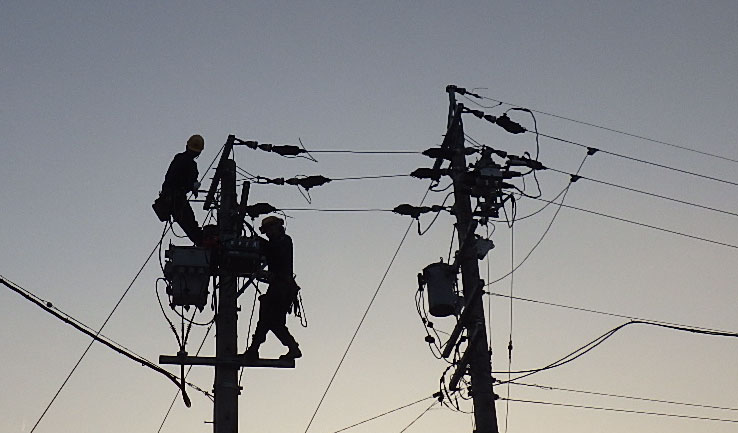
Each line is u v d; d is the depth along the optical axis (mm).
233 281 17422
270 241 17906
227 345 16922
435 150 20109
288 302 17484
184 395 16812
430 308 19000
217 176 18828
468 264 18906
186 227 17969
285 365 16984
